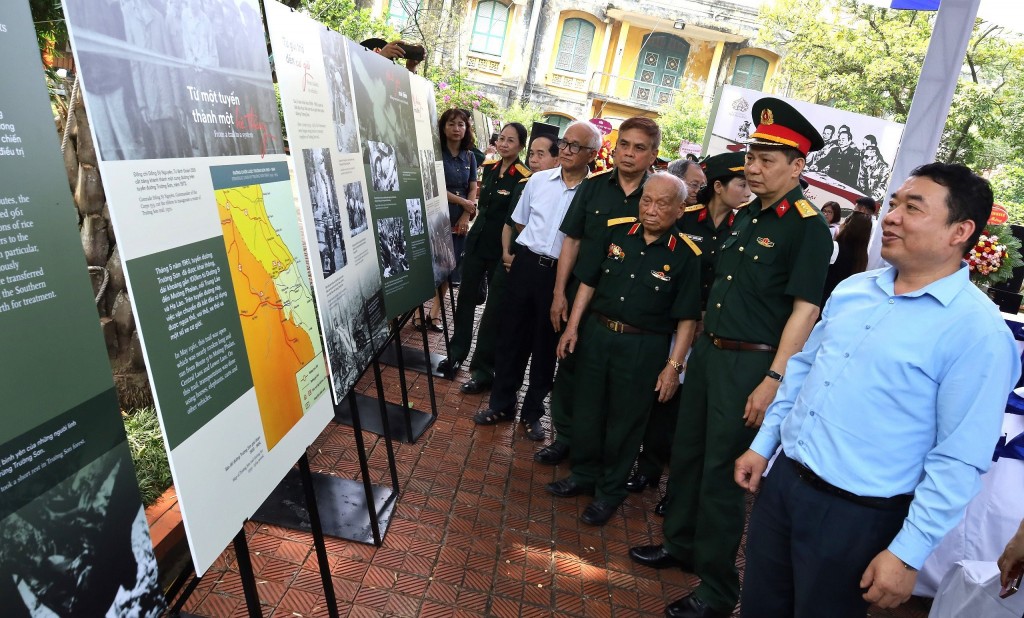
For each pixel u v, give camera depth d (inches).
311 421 72.7
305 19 83.9
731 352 96.6
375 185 111.9
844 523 66.7
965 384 60.3
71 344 37.1
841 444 66.6
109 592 38.8
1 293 32.6
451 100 447.8
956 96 592.7
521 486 135.3
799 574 70.4
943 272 63.9
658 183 113.0
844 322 69.6
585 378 127.0
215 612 88.7
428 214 144.1
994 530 109.0
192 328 49.8
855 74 644.7
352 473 128.2
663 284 117.3
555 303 139.3
